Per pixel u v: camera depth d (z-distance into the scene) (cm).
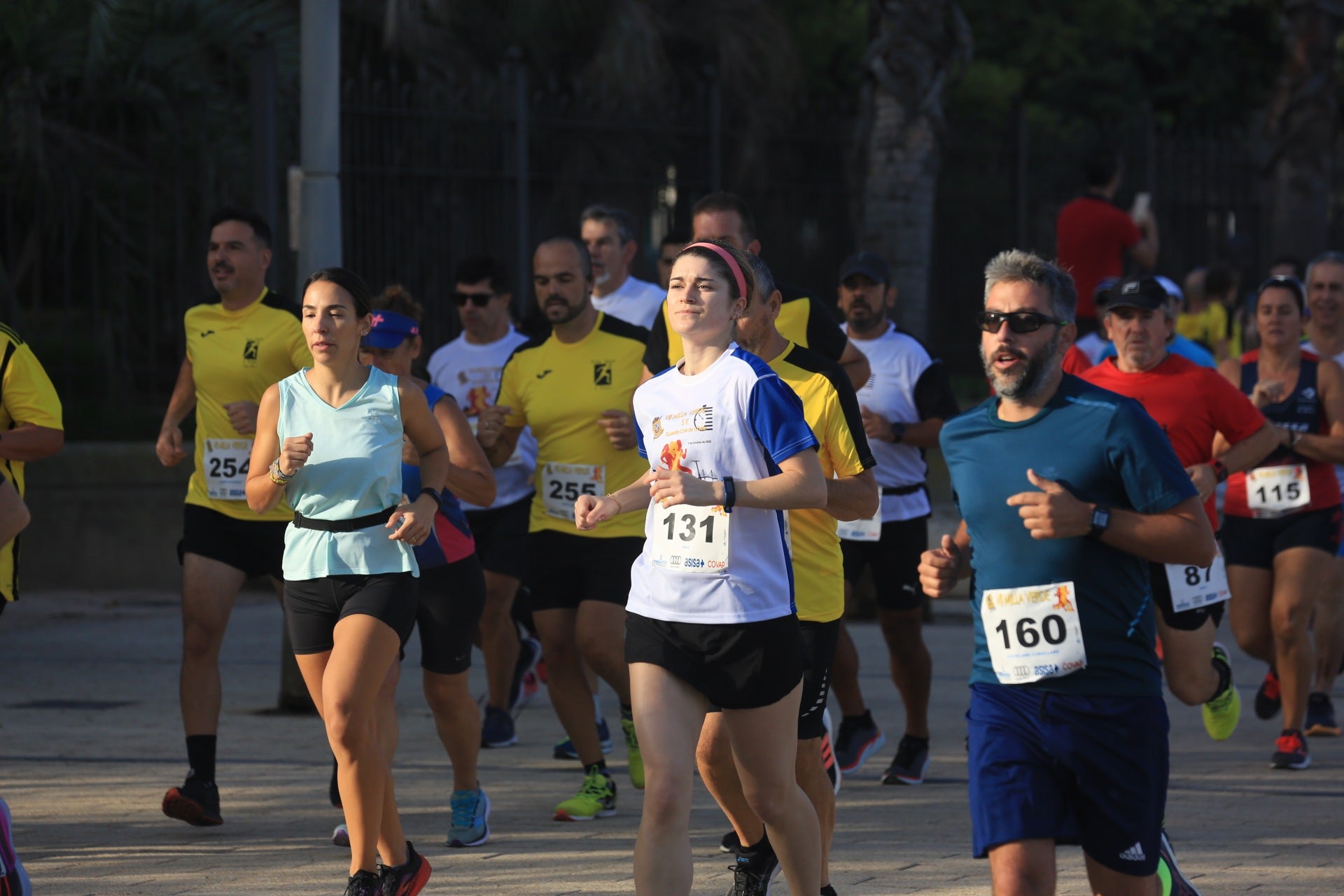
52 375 5375
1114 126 6462
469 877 1997
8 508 1717
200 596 2344
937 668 3734
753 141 5466
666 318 2069
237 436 2414
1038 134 5912
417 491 2086
